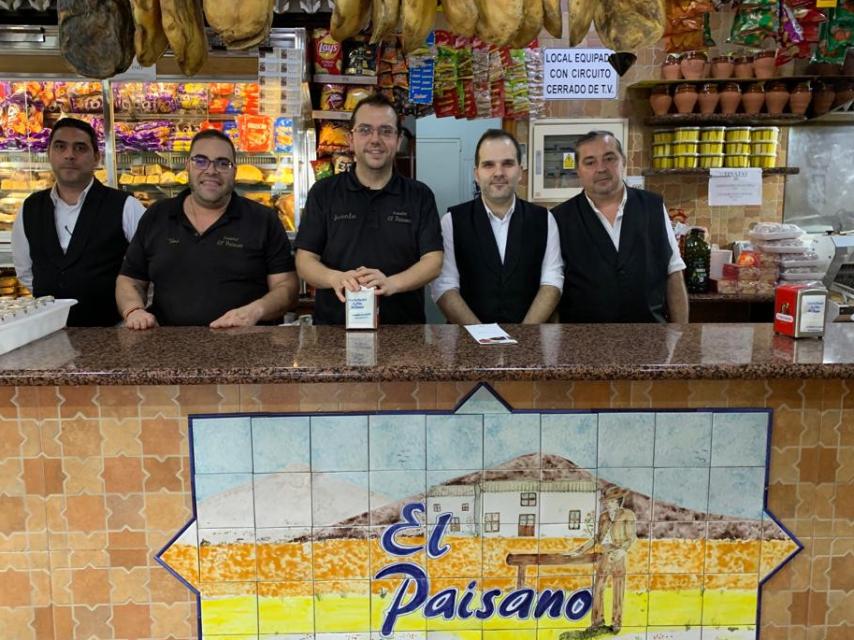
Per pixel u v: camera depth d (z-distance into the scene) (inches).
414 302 107.0
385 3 66.3
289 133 142.1
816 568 74.9
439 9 80.9
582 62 156.4
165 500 72.1
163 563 72.8
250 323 91.3
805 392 72.2
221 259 104.3
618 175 110.1
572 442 71.9
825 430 72.9
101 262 120.2
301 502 72.0
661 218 114.3
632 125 159.2
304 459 71.4
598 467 72.4
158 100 149.5
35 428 70.6
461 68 142.2
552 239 113.0
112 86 147.7
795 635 75.8
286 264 108.7
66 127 117.3
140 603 73.6
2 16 132.3
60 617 73.6
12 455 70.9
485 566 73.3
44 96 149.4
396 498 72.2
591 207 111.8
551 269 112.3
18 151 150.8
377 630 74.0
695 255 146.7
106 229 120.1
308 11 129.5
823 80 147.2
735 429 72.3
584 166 110.9
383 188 103.3
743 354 70.7
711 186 152.6
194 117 152.3
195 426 70.7
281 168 150.4
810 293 77.9
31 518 72.0
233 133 152.4
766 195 162.1
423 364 66.6
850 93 145.9
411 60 138.6
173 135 152.4
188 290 104.5
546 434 71.6
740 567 74.2
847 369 66.3
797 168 153.3
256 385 70.7
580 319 113.4
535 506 72.6
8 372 64.1
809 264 143.9
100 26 66.4
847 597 75.5
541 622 74.4
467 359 68.8
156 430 71.1
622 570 73.8
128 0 67.9
